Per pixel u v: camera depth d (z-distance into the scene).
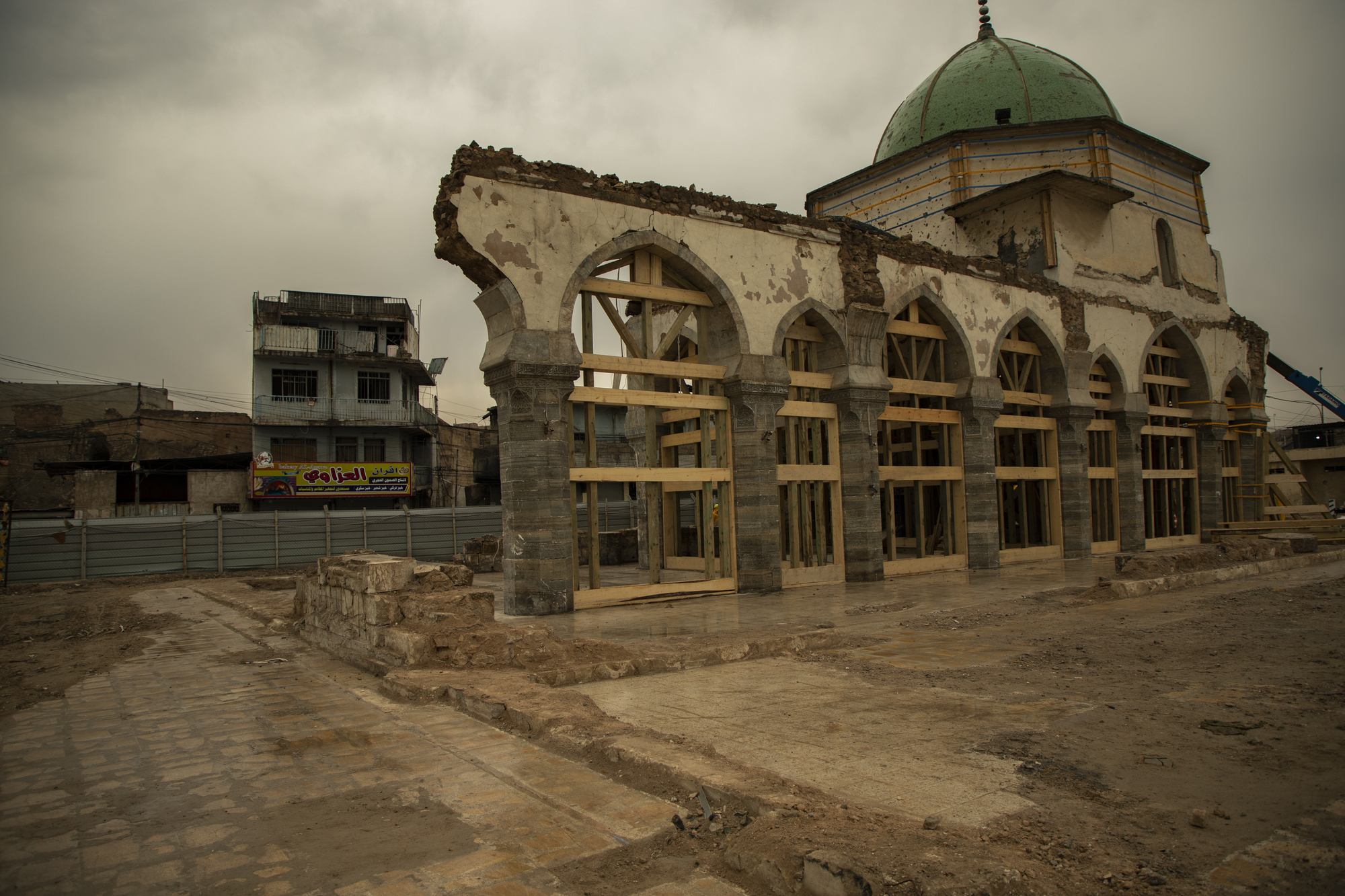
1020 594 13.32
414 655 7.63
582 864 3.51
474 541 23.02
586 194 13.32
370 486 33.34
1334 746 4.63
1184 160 25.81
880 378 16.92
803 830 3.44
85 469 34.19
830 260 16.53
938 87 26.39
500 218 12.45
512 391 12.52
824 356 17.02
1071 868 3.23
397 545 26.30
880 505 17.45
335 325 37.44
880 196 26.23
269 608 14.01
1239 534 21.64
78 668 9.06
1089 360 21.45
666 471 14.27
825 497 17.47
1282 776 4.20
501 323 12.84
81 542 23.03
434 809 4.22
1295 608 10.33
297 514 25.36
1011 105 24.94
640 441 21.05
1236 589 12.59
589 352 13.56
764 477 14.86
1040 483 21.50
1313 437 56.47
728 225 15.04
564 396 12.82
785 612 12.06
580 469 13.14
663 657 7.73
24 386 44.47
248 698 7.13
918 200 25.02
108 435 37.75
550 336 12.68
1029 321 20.39
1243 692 6.01
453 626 8.00
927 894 2.84
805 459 16.72
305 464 32.44
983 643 8.77
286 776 4.86
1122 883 3.08
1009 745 4.90
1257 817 3.69
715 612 12.22
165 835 3.98
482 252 12.22
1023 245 22.19
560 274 12.91
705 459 15.24
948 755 4.73
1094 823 3.68
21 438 37.78
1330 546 19.53
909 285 17.95
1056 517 21.11
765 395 15.02
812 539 17.45
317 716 6.36
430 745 5.39
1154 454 26.31
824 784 4.25
